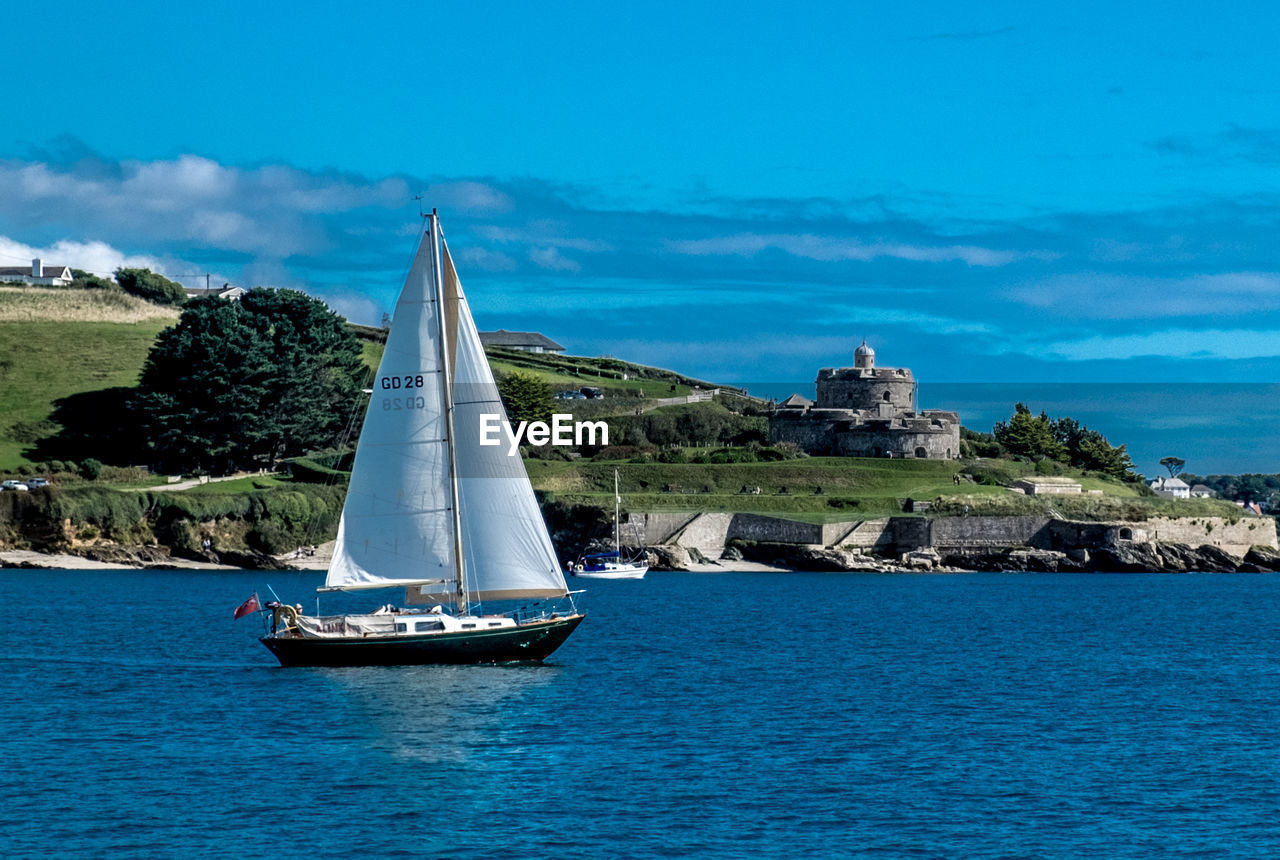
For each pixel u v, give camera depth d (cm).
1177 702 7388
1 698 6975
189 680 7481
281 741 6012
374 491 7469
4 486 15875
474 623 7775
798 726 6519
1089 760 5884
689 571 17025
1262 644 10194
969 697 7438
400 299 7444
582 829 4800
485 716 6556
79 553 15738
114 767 5550
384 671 7631
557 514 17450
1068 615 12256
